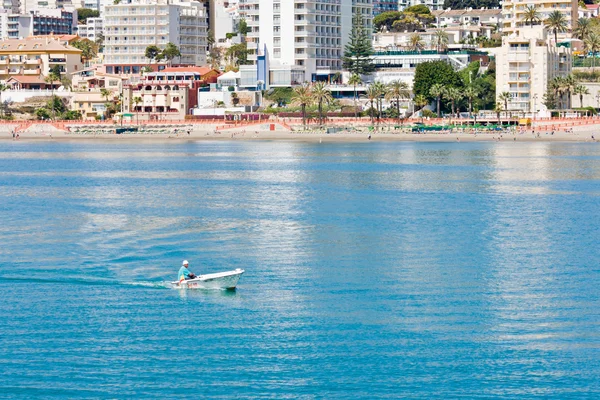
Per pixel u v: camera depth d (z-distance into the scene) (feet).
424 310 319.06
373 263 392.06
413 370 266.98
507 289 345.92
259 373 265.13
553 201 595.06
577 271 376.07
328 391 254.27
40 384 257.14
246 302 329.31
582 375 262.67
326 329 299.17
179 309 320.91
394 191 652.48
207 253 413.80
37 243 439.63
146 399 249.14
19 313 315.99
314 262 394.32
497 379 260.83
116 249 423.64
